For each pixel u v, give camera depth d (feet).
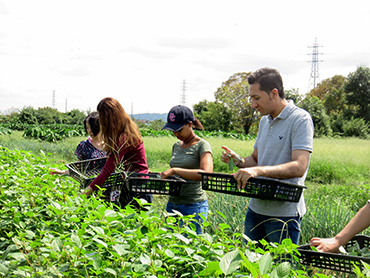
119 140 11.34
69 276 5.66
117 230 6.77
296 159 9.33
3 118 200.44
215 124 186.50
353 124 152.05
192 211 11.41
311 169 42.52
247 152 57.93
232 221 15.76
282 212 9.75
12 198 8.64
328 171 41.93
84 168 13.74
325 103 213.05
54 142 72.38
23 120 153.89
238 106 185.16
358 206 25.16
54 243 6.01
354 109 195.42
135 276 5.17
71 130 84.07
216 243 5.92
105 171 11.03
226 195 19.15
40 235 6.81
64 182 10.09
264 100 9.75
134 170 11.95
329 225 16.71
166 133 94.84
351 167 44.93
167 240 6.29
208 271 5.19
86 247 6.43
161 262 5.52
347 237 7.66
